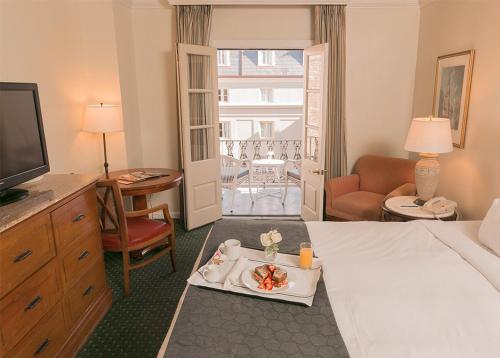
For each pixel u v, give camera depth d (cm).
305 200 437
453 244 216
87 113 334
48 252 189
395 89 424
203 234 401
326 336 140
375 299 162
